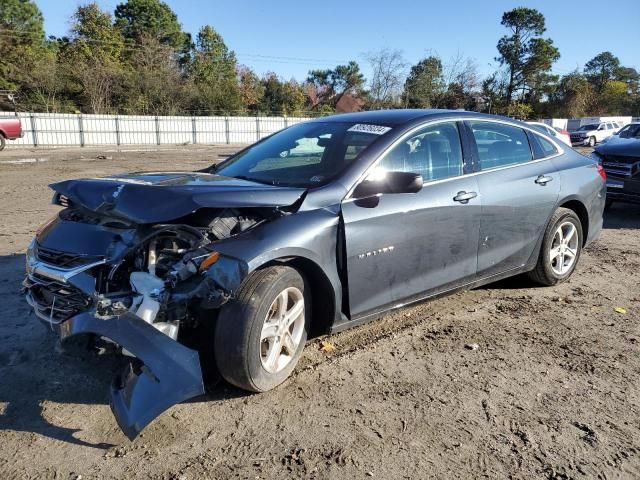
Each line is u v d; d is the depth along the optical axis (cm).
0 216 876
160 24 6122
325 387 351
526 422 318
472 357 399
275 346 340
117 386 296
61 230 351
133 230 328
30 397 332
